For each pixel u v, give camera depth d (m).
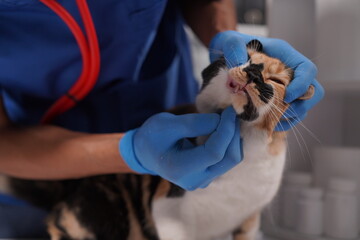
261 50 0.75
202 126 0.61
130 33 0.89
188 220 0.73
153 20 0.88
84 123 1.03
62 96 0.96
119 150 0.69
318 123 1.21
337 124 1.26
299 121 0.71
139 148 0.66
